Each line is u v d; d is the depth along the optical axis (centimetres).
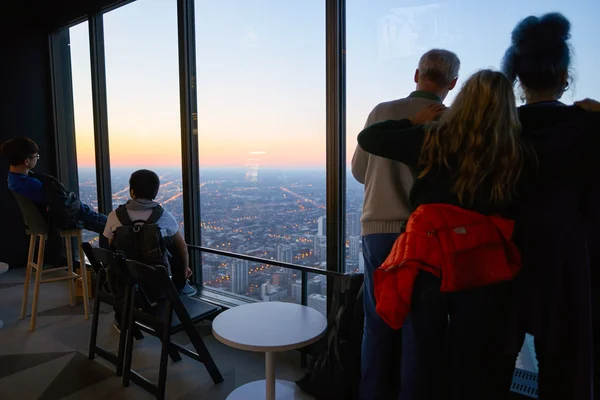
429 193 119
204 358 207
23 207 281
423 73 143
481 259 109
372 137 124
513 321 115
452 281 109
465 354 115
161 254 218
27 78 438
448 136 111
